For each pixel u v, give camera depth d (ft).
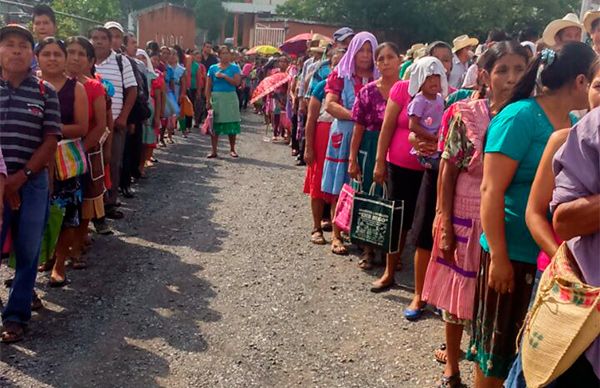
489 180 9.12
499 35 23.72
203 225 23.03
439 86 15.20
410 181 16.92
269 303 16.17
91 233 21.27
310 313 15.67
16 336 13.48
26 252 13.56
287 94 43.37
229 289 16.99
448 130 11.57
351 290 17.25
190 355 13.33
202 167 34.50
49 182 14.23
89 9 56.03
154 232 21.86
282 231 22.72
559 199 7.11
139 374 12.49
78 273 17.57
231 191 28.89
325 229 23.21
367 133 18.34
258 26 103.35
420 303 15.44
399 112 16.61
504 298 9.51
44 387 11.87
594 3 23.12
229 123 37.17
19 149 13.32
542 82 8.91
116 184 23.07
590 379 7.21
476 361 10.09
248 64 71.00
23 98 13.44
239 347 13.78
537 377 7.13
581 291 6.84
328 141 20.18
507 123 9.00
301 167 35.91
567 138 7.20
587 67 8.65
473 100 11.70
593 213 6.75
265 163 36.76
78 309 15.29
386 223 16.63
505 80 10.71
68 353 13.17
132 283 17.04
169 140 42.80
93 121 17.39
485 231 9.18
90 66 18.03
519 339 8.11
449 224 11.66
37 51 15.92
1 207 11.39
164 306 15.70
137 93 24.61
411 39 91.25
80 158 16.08
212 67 37.24
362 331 14.76
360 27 91.81
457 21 89.20
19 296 13.56
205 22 125.59
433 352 13.85
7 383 11.91
